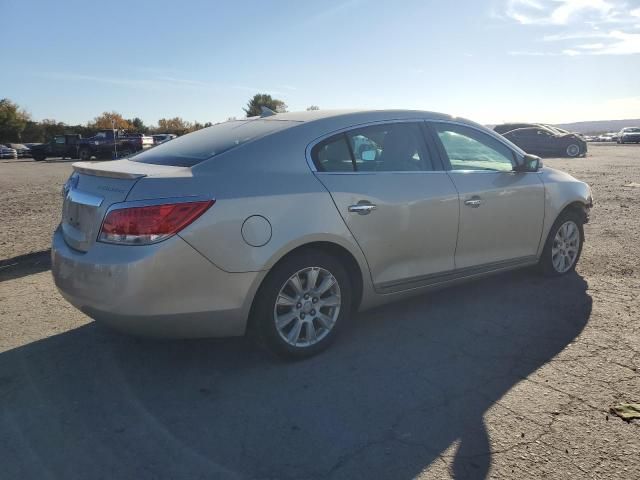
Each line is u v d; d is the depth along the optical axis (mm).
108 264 3004
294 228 3367
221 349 3844
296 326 3547
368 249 3750
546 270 5230
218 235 3127
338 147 3775
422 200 3998
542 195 4918
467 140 4551
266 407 3055
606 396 3096
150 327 3104
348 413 2975
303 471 2500
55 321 4434
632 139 50688
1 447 2711
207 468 2531
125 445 2715
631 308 4473
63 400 3172
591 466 2498
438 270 4211
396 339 3941
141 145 36719
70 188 3588
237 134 3760
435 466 2516
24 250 6844
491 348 3764
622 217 8695
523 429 2791
